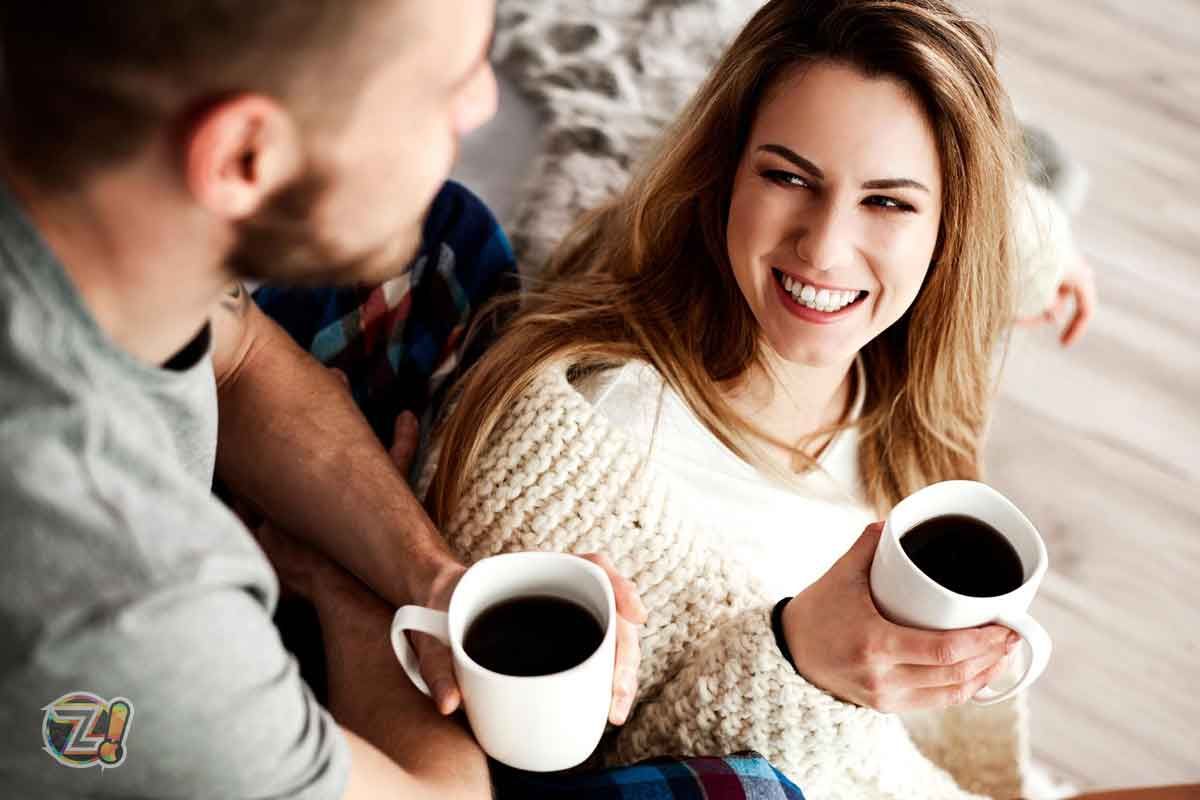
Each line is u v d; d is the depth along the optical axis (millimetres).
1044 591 1810
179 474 652
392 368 1361
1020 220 1280
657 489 1128
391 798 800
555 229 1490
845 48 1012
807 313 1128
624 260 1256
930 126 1048
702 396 1220
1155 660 1758
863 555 974
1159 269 2137
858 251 1080
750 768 1001
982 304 1233
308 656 1158
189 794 674
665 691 1126
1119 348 2045
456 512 1137
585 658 822
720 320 1235
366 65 569
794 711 1031
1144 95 2359
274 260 646
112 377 626
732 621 1100
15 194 579
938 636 891
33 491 584
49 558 594
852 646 946
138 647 611
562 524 1112
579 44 1633
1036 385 2000
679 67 1630
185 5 525
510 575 853
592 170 1527
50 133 561
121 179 576
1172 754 1684
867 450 1392
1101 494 1897
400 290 1376
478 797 909
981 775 1412
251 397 1090
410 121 607
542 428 1117
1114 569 1832
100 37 533
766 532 1263
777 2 1064
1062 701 1721
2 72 552
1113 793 1194
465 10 594
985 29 1081
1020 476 1909
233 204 590
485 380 1170
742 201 1095
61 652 601
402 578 1021
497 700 794
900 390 1332
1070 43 2426
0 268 578
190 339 713
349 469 1076
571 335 1199
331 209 622
